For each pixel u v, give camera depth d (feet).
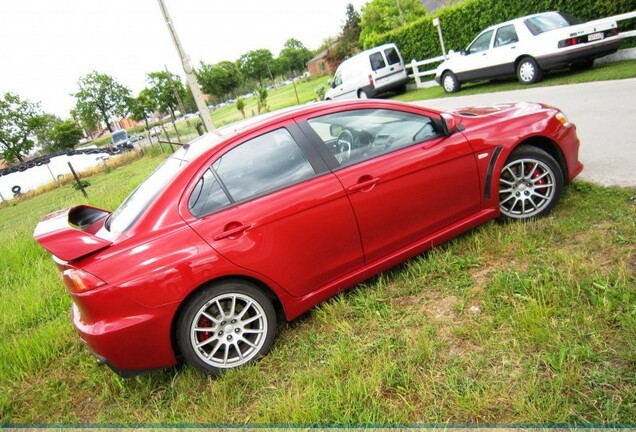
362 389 8.32
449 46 56.18
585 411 6.82
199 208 9.84
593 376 7.30
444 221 12.07
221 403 9.18
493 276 10.77
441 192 11.78
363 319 10.71
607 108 22.35
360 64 58.70
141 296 9.07
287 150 10.71
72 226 9.96
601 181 14.15
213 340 9.89
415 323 10.03
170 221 9.63
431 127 12.12
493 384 7.79
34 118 199.52
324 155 10.89
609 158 15.90
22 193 99.30
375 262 11.48
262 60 382.01
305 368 9.73
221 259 9.54
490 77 41.16
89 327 9.25
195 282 9.34
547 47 34.27
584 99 25.64
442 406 7.65
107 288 8.96
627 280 9.15
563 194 13.94
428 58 60.54
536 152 12.40
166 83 199.00
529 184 12.64
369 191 10.89
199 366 9.83
